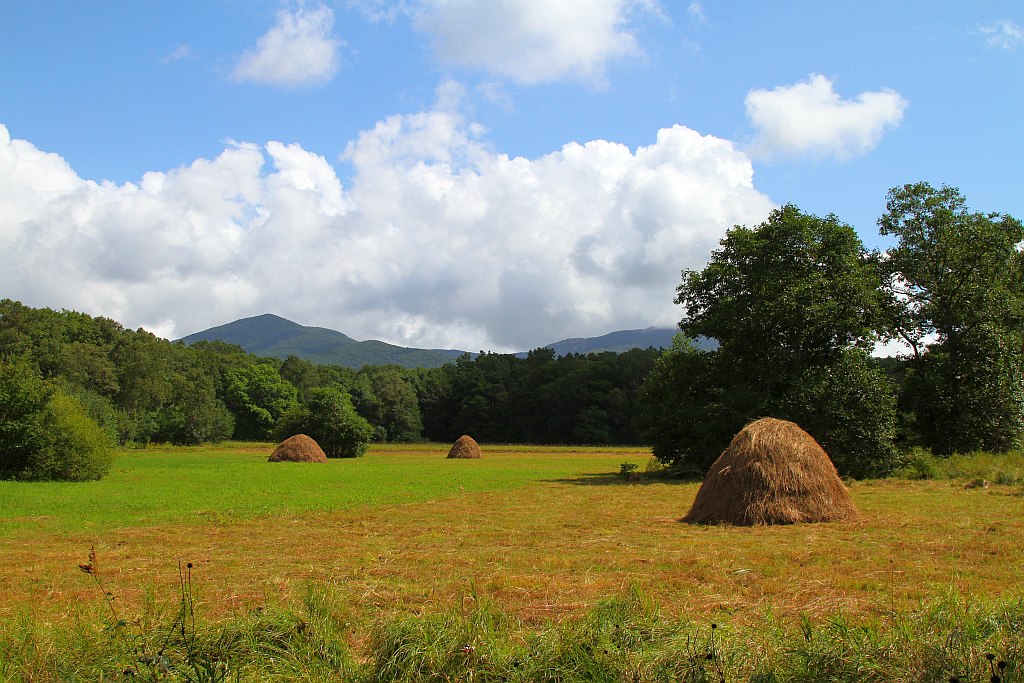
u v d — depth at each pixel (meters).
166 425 83.94
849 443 30.09
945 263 36.69
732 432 32.28
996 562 11.13
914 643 6.12
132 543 14.42
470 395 111.00
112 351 83.50
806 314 31.05
